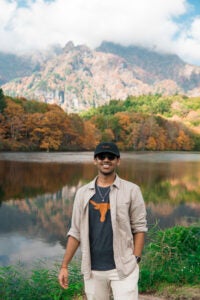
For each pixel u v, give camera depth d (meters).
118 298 2.23
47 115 77.00
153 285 4.16
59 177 25.06
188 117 147.25
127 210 2.30
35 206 14.57
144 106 158.75
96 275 2.29
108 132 95.44
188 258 4.75
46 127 75.12
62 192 18.33
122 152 87.31
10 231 10.74
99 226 2.28
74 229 2.41
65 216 12.95
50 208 14.27
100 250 2.28
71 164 37.59
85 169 31.72
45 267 7.61
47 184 21.25
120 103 168.50
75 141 84.06
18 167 32.59
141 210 2.34
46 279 4.68
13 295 4.29
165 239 5.15
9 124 71.62
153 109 153.38
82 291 4.27
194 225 5.88
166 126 109.25
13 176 25.00
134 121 102.62
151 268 4.50
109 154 2.30
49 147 75.38
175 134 109.00
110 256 2.27
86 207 2.31
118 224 2.28
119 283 2.25
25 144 72.38
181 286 4.11
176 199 16.48
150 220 12.31
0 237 10.07
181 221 12.20
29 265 7.77
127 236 2.29
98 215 2.29
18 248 9.14
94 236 2.29
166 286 4.11
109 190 2.32
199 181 23.84
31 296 4.22
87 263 2.29
